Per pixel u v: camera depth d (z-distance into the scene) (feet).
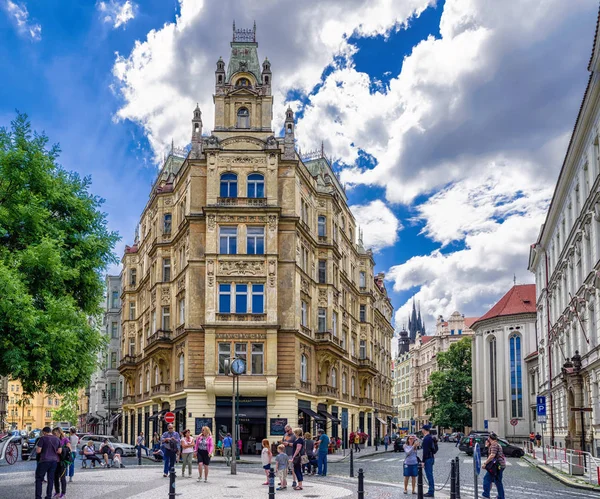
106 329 311.88
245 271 173.58
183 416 175.73
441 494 80.23
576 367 148.25
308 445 109.60
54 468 67.21
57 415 382.01
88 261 88.43
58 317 77.30
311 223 201.16
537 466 140.46
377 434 303.48
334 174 251.60
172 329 193.26
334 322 214.07
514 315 330.54
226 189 179.32
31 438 193.26
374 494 78.74
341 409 227.81
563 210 176.35
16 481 91.56
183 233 188.65
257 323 171.01
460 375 373.81
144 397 226.38
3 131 85.10
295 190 181.98
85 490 79.97
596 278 124.67
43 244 77.51
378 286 318.45
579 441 149.89
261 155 179.93
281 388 172.04
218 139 184.85
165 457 98.78
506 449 191.83
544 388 236.84
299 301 180.86
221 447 165.27
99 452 137.49
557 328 192.24
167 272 204.74
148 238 229.04
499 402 331.36
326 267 207.31
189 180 182.19
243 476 103.60
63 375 79.00
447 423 367.25
